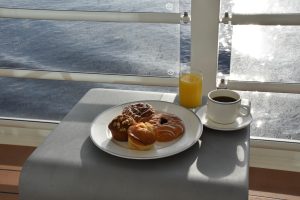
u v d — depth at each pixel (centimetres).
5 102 216
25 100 218
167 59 190
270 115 183
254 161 182
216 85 171
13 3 187
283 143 176
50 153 103
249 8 159
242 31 169
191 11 157
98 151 103
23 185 98
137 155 97
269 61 175
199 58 167
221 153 102
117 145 103
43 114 207
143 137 99
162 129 106
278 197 160
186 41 168
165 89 187
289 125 184
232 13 159
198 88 127
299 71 173
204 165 97
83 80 186
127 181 93
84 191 95
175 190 91
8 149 200
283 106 181
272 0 159
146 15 169
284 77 176
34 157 102
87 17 175
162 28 187
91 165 98
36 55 209
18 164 187
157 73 187
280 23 156
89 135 111
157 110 121
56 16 177
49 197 97
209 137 109
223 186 90
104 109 128
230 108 111
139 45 195
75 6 182
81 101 133
